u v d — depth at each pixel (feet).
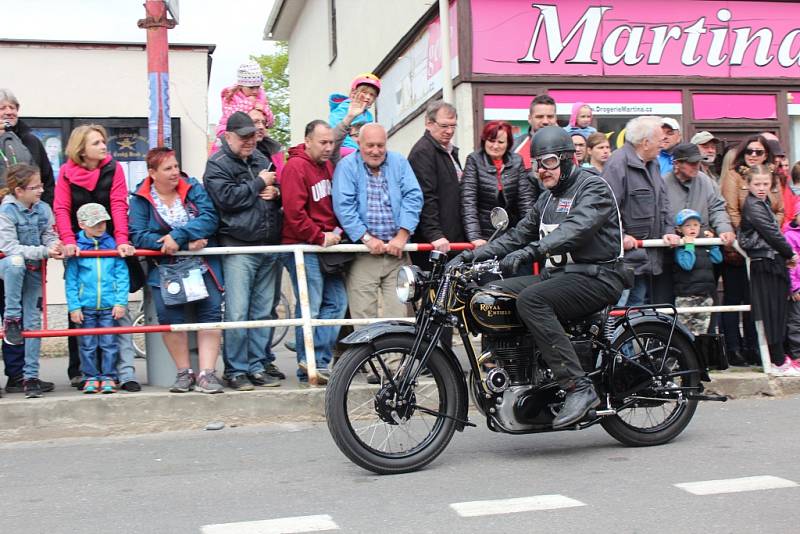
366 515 13.66
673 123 26.89
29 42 40.86
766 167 23.66
